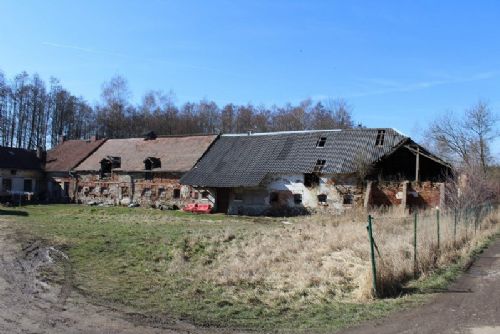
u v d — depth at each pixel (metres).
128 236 21.97
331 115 81.94
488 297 11.25
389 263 12.66
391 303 10.74
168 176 47.16
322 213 38.03
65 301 11.12
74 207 45.25
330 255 16.36
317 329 9.16
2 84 71.19
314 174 39.31
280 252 17.47
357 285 12.43
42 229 24.53
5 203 46.84
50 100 79.31
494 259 16.80
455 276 13.57
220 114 86.88
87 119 83.75
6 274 13.86
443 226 19.12
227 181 41.97
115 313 10.25
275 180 40.84
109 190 51.59
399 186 36.41
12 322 9.37
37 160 58.56
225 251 18.48
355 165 37.88
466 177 34.22
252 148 45.22
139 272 15.02
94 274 14.46
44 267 15.15
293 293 12.08
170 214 39.22
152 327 9.30
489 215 29.78
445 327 8.95
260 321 9.86
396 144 38.69
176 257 17.22
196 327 9.40
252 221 33.72
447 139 54.62
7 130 73.94
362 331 8.89
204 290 12.71
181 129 82.88
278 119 83.44
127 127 81.44
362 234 19.20
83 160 55.47
